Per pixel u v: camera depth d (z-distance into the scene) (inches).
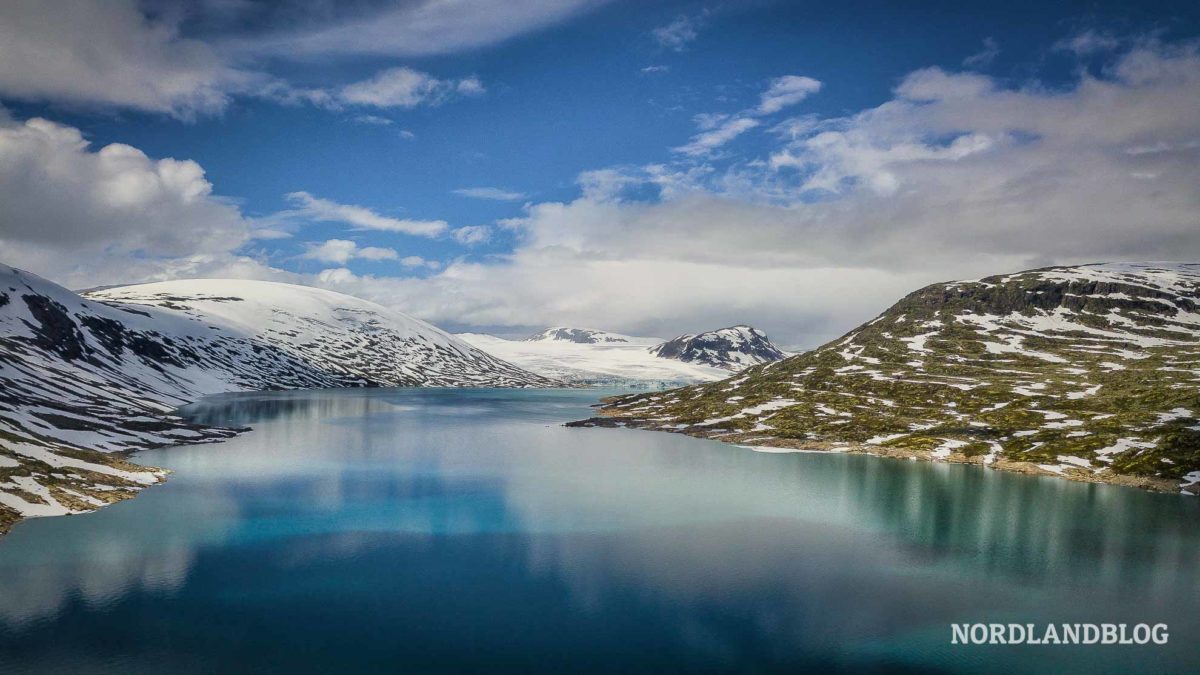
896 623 2004.2
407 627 1950.1
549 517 3112.7
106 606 2050.9
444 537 2790.4
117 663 1715.1
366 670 1707.7
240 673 1681.8
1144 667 1756.9
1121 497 3496.6
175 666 1705.2
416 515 3127.5
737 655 1808.6
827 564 2488.9
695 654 1813.5
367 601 2128.4
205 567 2401.6
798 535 2839.6
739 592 2220.7
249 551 2581.2
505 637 1895.9
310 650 1806.1
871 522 3036.4
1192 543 2731.3
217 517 3046.3
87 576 2285.9
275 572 2362.2
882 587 2269.9
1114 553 2610.7
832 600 2162.9
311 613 2034.9
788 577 2356.1
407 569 2410.2
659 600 2153.1
